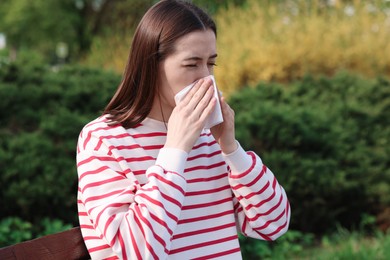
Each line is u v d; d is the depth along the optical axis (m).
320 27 8.62
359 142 5.72
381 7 9.25
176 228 1.82
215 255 1.87
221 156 1.98
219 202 1.92
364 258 4.18
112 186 1.71
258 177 1.88
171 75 1.76
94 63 10.92
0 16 15.92
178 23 1.75
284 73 8.05
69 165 4.38
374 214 5.41
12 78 5.17
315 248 4.91
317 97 6.32
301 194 5.02
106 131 1.79
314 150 5.34
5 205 4.20
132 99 1.84
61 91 5.06
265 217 1.91
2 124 4.77
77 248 1.88
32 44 16.08
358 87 6.44
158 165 1.68
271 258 4.52
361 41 8.48
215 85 1.78
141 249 1.59
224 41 8.80
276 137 5.12
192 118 1.72
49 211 4.29
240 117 5.25
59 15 15.35
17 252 1.76
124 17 14.16
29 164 4.28
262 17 9.03
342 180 5.13
